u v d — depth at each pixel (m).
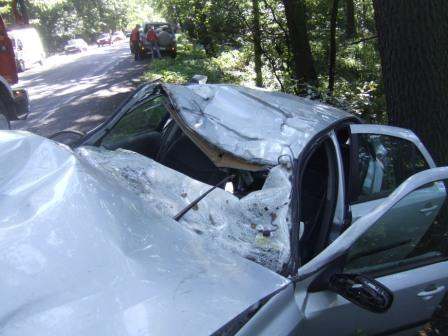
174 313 2.00
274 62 14.55
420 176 3.31
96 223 2.39
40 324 1.84
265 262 2.61
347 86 13.09
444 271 3.48
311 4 14.27
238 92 3.96
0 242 2.19
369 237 3.11
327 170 3.60
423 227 3.47
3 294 1.94
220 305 2.11
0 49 10.48
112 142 4.15
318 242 3.28
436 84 5.46
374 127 4.32
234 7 14.82
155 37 28.05
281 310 2.44
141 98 4.02
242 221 2.83
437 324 4.32
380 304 2.68
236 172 3.68
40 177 2.66
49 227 2.30
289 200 2.86
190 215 2.89
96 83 20.20
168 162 4.42
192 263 2.35
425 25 5.39
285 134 3.39
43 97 16.69
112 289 2.04
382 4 5.61
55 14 58.84
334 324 2.88
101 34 69.00
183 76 16.69
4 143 2.98
